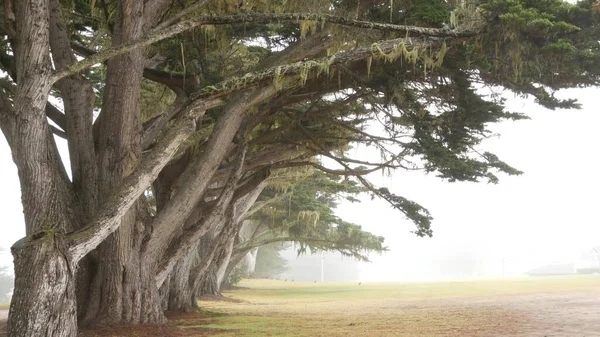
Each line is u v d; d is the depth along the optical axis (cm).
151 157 1142
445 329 1342
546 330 1209
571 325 1295
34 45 1080
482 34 1337
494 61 1434
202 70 1877
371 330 1380
